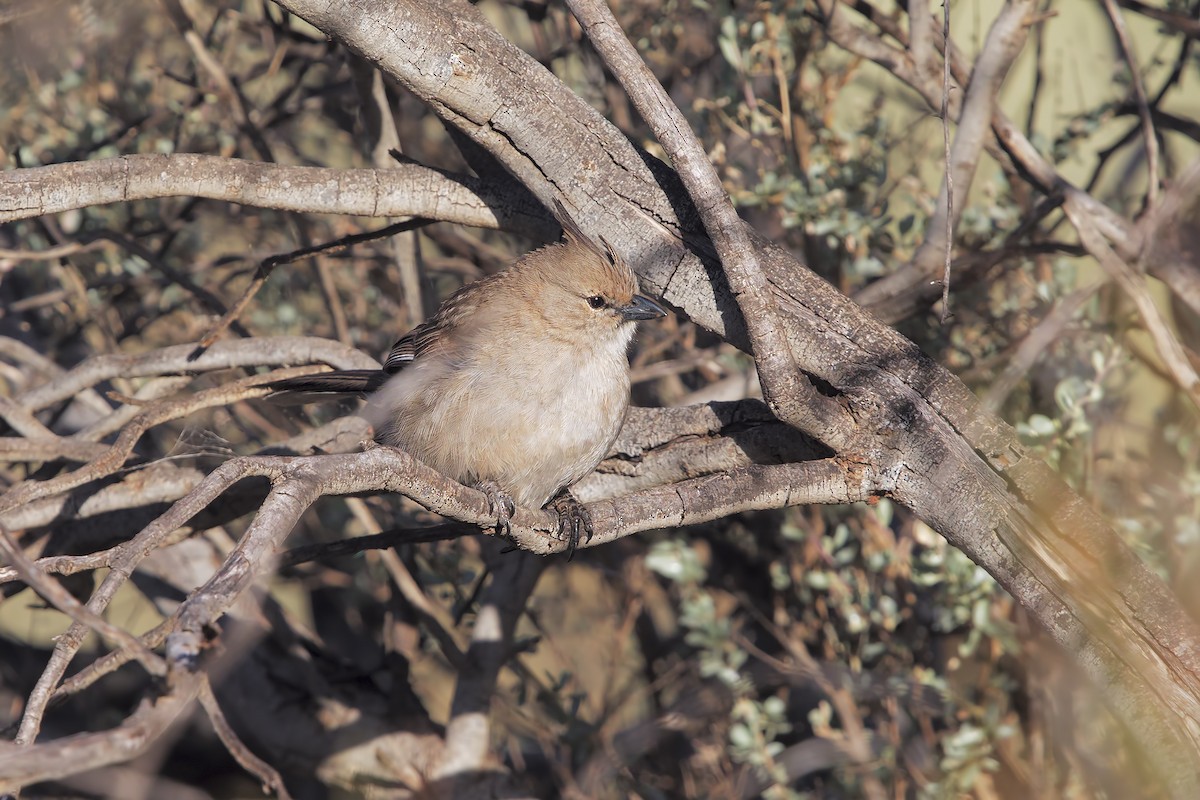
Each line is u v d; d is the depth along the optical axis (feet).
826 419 23.39
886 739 35.14
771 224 40.14
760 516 40.93
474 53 23.94
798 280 24.38
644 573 42.45
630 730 36.58
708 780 38.24
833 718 38.83
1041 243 31.48
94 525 32.04
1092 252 28.86
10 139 41.24
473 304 28.96
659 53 40.24
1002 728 32.63
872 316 24.14
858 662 35.37
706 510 23.80
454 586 38.63
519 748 43.04
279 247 43.60
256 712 35.96
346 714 36.24
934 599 35.96
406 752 35.63
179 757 37.96
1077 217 29.86
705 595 37.81
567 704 40.78
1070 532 22.84
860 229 35.50
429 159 45.03
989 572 23.63
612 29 21.84
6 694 42.78
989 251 31.78
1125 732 27.22
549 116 24.52
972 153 29.66
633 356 42.47
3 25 35.19
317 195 26.55
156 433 40.27
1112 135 44.88
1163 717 22.68
